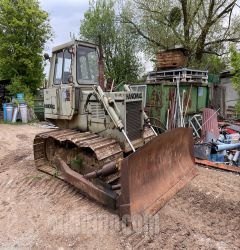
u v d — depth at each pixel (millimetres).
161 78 9258
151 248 3057
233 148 6430
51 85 5602
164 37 14656
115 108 4406
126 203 3469
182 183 4531
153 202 3773
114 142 4320
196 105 9055
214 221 3580
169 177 4336
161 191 4027
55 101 5301
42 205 4160
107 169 3818
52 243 3209
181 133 4656
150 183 3889
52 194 4527
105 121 4551
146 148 3709
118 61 17844
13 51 14859
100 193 3863
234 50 9617
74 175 4340
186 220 3598
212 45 13969
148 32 15375
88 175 4086
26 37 14922
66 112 5047
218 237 3238
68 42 4922
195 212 3801
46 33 15445
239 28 13586
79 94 4926
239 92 10695
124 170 3451
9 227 3576
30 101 13852
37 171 5578
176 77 8531
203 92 9320
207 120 8039
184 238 3223
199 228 3420
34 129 11031
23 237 3344
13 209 4066
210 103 9719
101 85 5078
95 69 5270
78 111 4996
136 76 18062
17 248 3131
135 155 3533
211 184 4703
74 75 4832
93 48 5191
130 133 4531
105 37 17438
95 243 3176
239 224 3500
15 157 6793
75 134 4707
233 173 5406
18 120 13367
